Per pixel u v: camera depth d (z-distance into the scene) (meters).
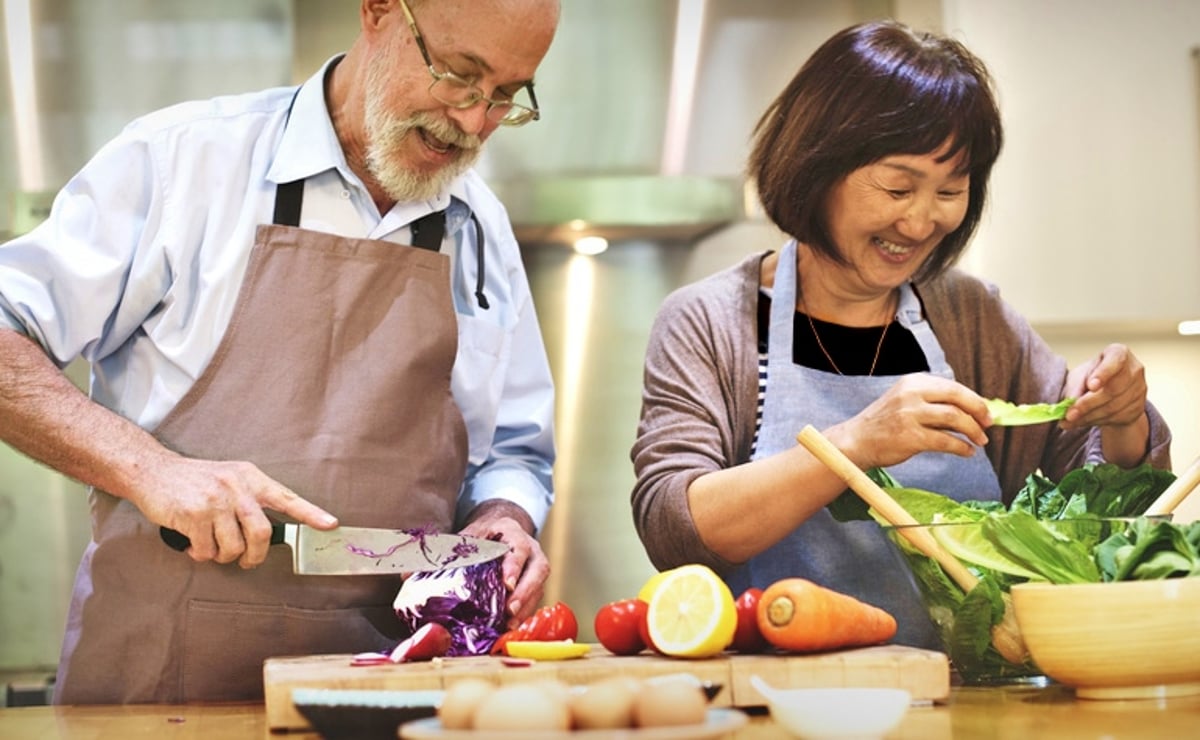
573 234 3.25
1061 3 3.19
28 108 3.18
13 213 3.07
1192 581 1.28
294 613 1.68
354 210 1.80
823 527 1.74
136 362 1.73
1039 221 3.19
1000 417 1.59
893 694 1.06
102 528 1.68
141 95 3.20
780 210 1.72
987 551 1.39
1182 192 3.20
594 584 3.32
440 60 1.66
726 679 1.33
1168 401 3.42
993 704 1.32
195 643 1.66
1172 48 3.19
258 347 1.69
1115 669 1.28
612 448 3.34
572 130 3.28
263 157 1.78
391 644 1.74
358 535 1.62
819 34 3.29
